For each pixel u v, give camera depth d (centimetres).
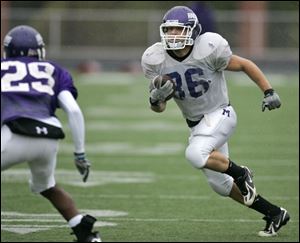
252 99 6231
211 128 2122
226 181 2188
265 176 3331
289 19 8475
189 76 2103
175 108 6038
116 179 3247
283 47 8525
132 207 2688
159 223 2439
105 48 8725
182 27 2050
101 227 2375
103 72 8631
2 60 1883
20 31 1898
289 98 6181
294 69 8500
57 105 1878
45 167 1867
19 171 3388
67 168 3488
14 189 2980
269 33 8512
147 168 3541
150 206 2709
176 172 3441
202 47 2089
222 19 8494
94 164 3625
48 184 1894
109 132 4741
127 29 8719
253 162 3703
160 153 3984
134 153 3969
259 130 4794
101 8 8719
